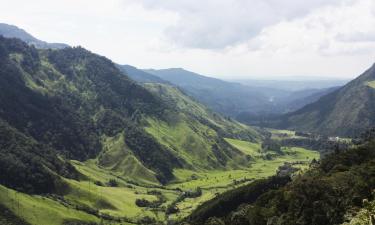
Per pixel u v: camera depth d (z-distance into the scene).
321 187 186.38
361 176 181.00
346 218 154.50
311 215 175.75
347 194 172.50
